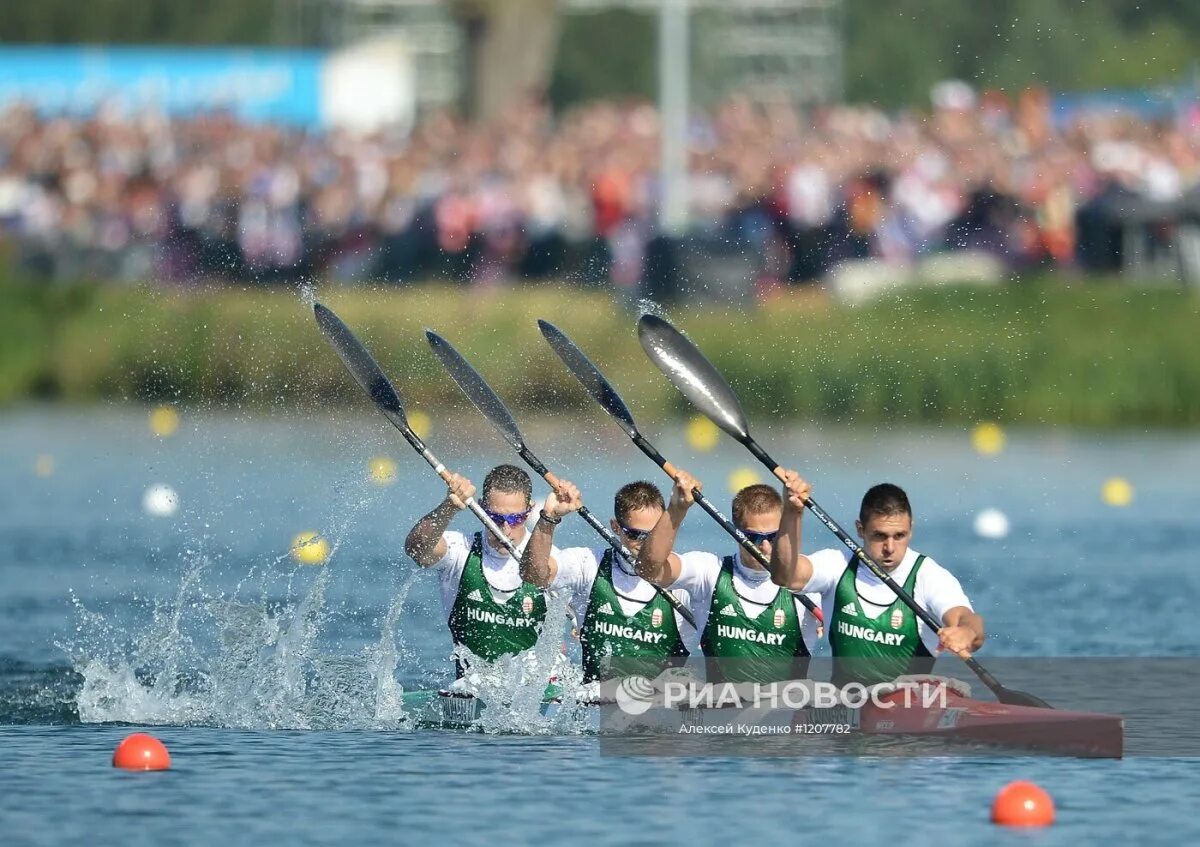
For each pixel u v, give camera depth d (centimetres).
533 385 11619
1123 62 18775
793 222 12812
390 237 13525
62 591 6088
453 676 4803
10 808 3375
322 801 3428
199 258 13988
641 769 3694
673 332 4400
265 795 3475
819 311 11975
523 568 4203
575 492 4191
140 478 9125
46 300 13675
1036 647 5153
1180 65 18412
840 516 7800
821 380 11581
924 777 3612
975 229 12738
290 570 6556
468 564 4362
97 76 18050
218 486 8756
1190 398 11456
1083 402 11519
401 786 3547
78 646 5194
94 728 4125
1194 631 5375
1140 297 11875
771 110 15712
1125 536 7356
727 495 8412
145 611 5744
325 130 15662
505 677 4303
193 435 11025
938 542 7212
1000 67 19950
